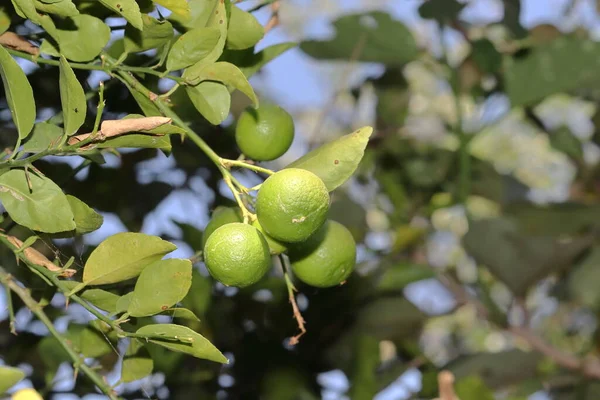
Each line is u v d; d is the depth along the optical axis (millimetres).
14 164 1079
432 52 1775
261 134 1174
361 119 2076
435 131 1879
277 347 1476
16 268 1267
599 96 1856
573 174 1960
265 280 1472
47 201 1081
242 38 1148
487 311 1629
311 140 1619
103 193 1434
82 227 1104
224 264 1079
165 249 1082
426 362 1513
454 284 1656
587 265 1625
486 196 1846
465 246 1652
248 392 1463
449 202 1743
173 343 1083
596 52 1662
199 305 1418
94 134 1070
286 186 1068
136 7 1068
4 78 1075
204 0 1141
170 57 1117
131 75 1132
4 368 992
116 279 1101
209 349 1074
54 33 1108
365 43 1723
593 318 1896
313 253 1144
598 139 1930
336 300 1499
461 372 1538
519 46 1692
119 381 1151
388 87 1853
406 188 1812
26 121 1085
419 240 1643
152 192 1462
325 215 1080
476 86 1801
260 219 1081
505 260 1619
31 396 1015
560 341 1887
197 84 1125
